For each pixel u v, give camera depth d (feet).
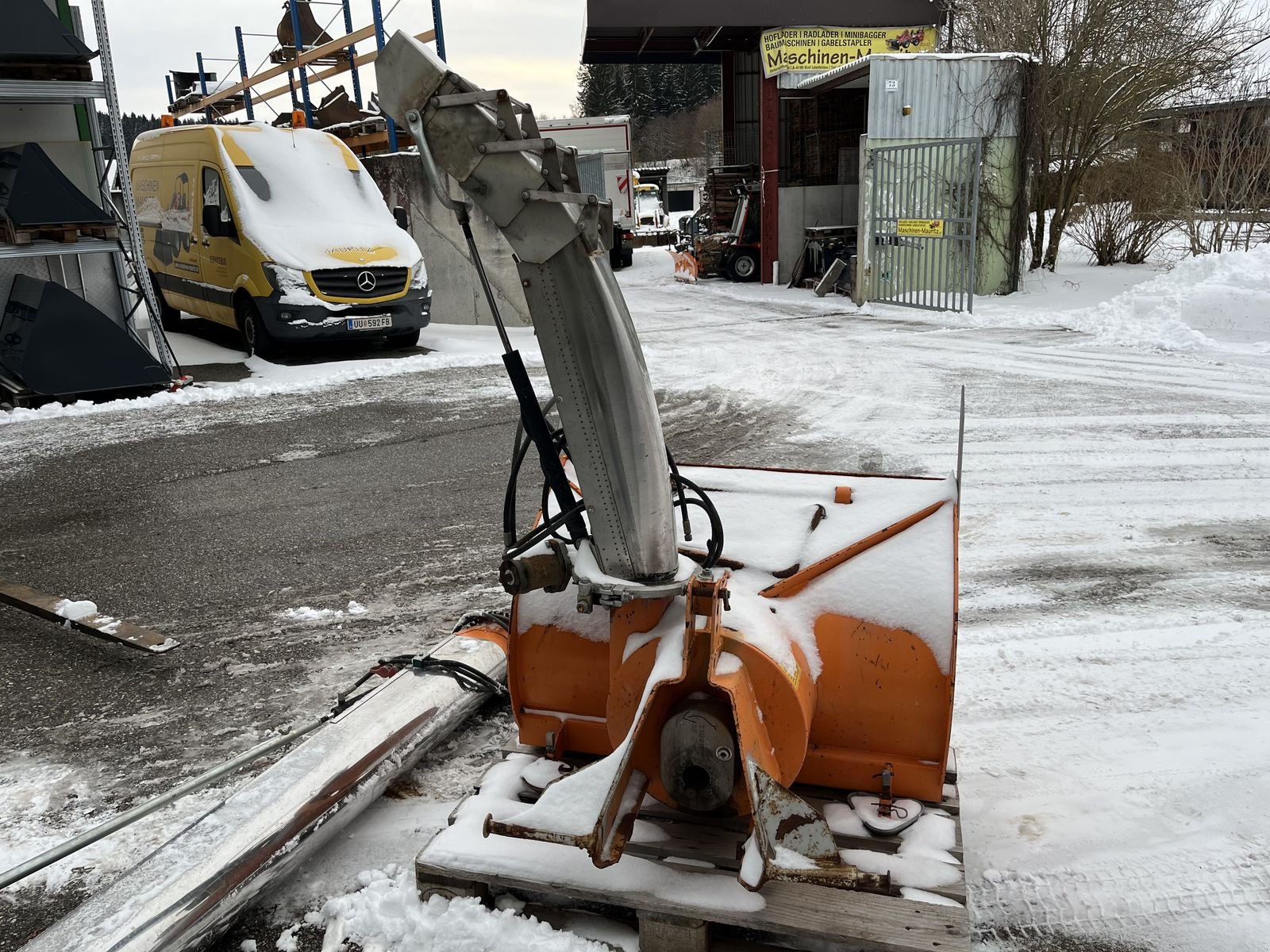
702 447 27.14
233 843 9.47
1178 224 58.65
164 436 30.42
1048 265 62.23
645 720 8.29
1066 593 16.94
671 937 8.35
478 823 9.36
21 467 26.99
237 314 43.75
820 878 7.49
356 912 9.18
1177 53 55.93
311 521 21.94
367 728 11.48
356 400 35.37
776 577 9.52
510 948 8.52
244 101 76.28
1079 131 58.95
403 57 7.84
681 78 253.24
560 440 9.16
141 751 12.55
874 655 9.11
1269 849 10.15
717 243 80.43
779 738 8.41
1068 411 29.94
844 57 72.38
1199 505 21.43
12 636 16.24
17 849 10.53
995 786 11.37
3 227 33.88
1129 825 10.59
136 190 53.36
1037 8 56.90
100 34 34.27
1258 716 12.79
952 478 10.02
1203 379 33.78
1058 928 9.11
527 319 53.21
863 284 58.54
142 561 19.65
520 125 7.86
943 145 55.36
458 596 17.47
